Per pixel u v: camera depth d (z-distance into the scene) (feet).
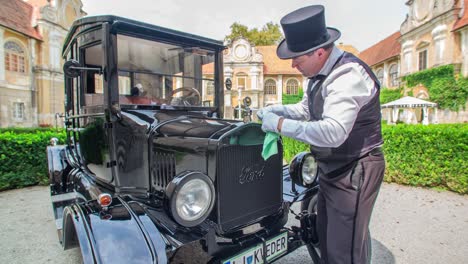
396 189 18.24
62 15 84.43
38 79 77.87
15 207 15.37
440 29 64.69
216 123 7.84
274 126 5.57
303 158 8.84
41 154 19.79
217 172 6.37
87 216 5.90
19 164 19.15
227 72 105.91
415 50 74.33
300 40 5.49
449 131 17.31
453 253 10.05
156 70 9.43
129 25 8.25
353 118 5.00
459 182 16.98
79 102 10.18
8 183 18.57
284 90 110.93
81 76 9.70
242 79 106.83
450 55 63.21
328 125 4.92
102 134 8.54
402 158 19.12
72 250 10.57
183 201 5.69
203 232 6.17
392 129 19.75
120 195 7.43
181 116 8.98
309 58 5.65
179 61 10.00
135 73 8.92
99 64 8.69
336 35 5.62
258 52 106.42
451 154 17.24
